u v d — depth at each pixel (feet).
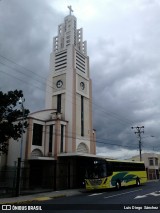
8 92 84.28
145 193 74.54
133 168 109.50
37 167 115.14
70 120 134.10
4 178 110.52
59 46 163.53
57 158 115.96
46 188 107.24
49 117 128.88
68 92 141.38
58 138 120.78
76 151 131.03
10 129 80.23
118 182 93.76
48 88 150.92
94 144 147.74
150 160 233.96
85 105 148.15
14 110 85.46
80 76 149.59
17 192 72.02
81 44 166.20
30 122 113.19
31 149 111.65
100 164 89.04
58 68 151.53
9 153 115.14
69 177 107.24
